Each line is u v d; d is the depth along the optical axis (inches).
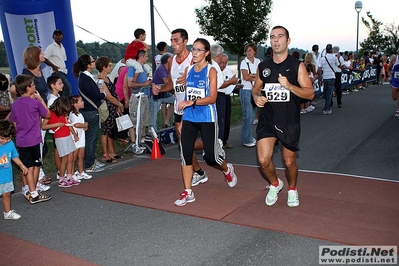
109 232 173.2
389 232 161.6
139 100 307.0
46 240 167.8
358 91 714.2
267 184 228.4
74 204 208.5
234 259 146.0
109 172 265.6
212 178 242.7
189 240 162.4
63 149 227.1
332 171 247.6
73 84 392.2
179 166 273.9
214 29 604.7
